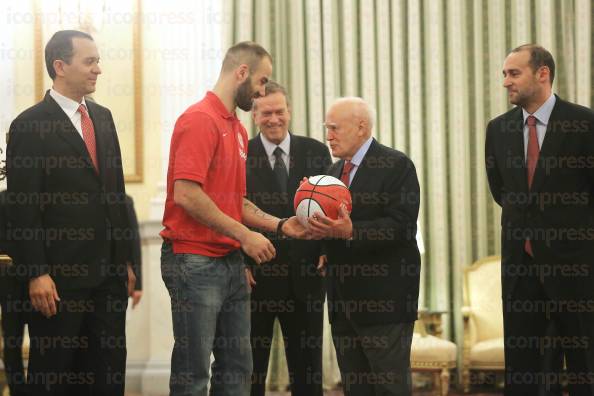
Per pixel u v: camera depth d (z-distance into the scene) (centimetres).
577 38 701
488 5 715
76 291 390
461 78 715
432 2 717
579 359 416
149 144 718
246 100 376
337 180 398
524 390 421
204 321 361
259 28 723
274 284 482
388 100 722
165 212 372
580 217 413
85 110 406
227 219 354
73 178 391
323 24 722
